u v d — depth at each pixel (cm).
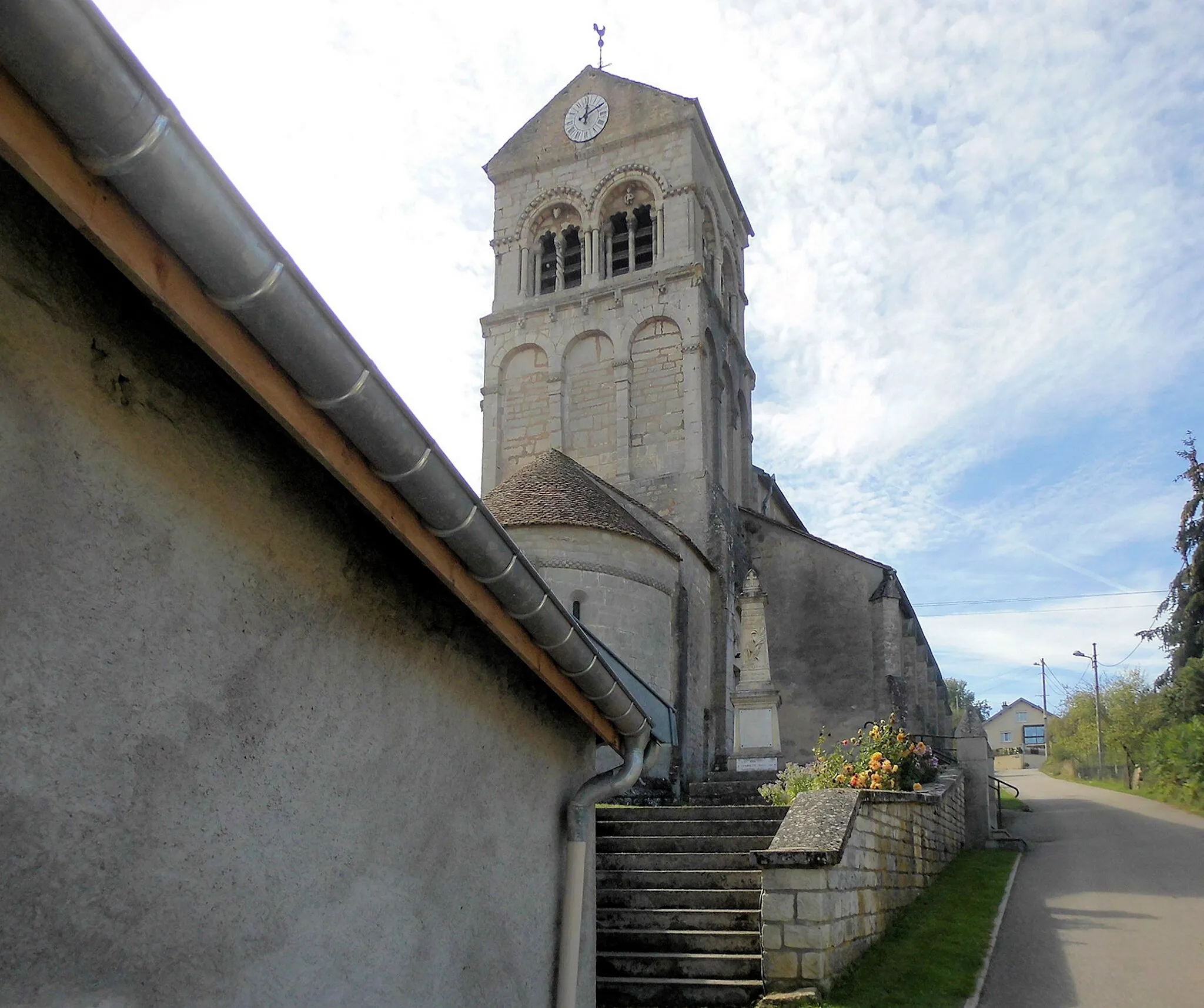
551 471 2298
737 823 1210
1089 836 2102
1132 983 932
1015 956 1031
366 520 421
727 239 3173
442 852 461
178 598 321
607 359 2711
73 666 283
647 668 2042
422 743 452
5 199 271
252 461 357
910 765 1577
